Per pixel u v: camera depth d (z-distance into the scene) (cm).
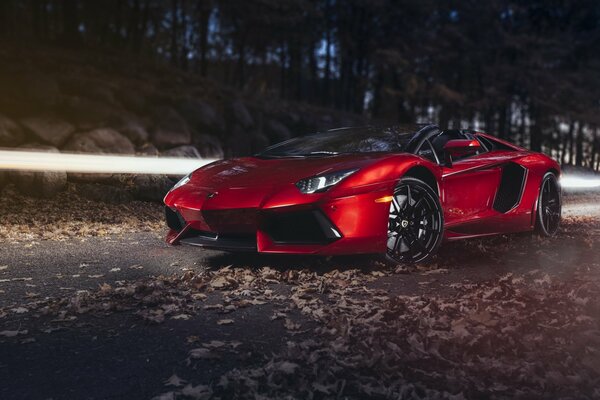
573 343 231
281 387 188
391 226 386
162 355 221
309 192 346
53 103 1012
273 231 352
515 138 3009
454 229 432
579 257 440
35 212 696
